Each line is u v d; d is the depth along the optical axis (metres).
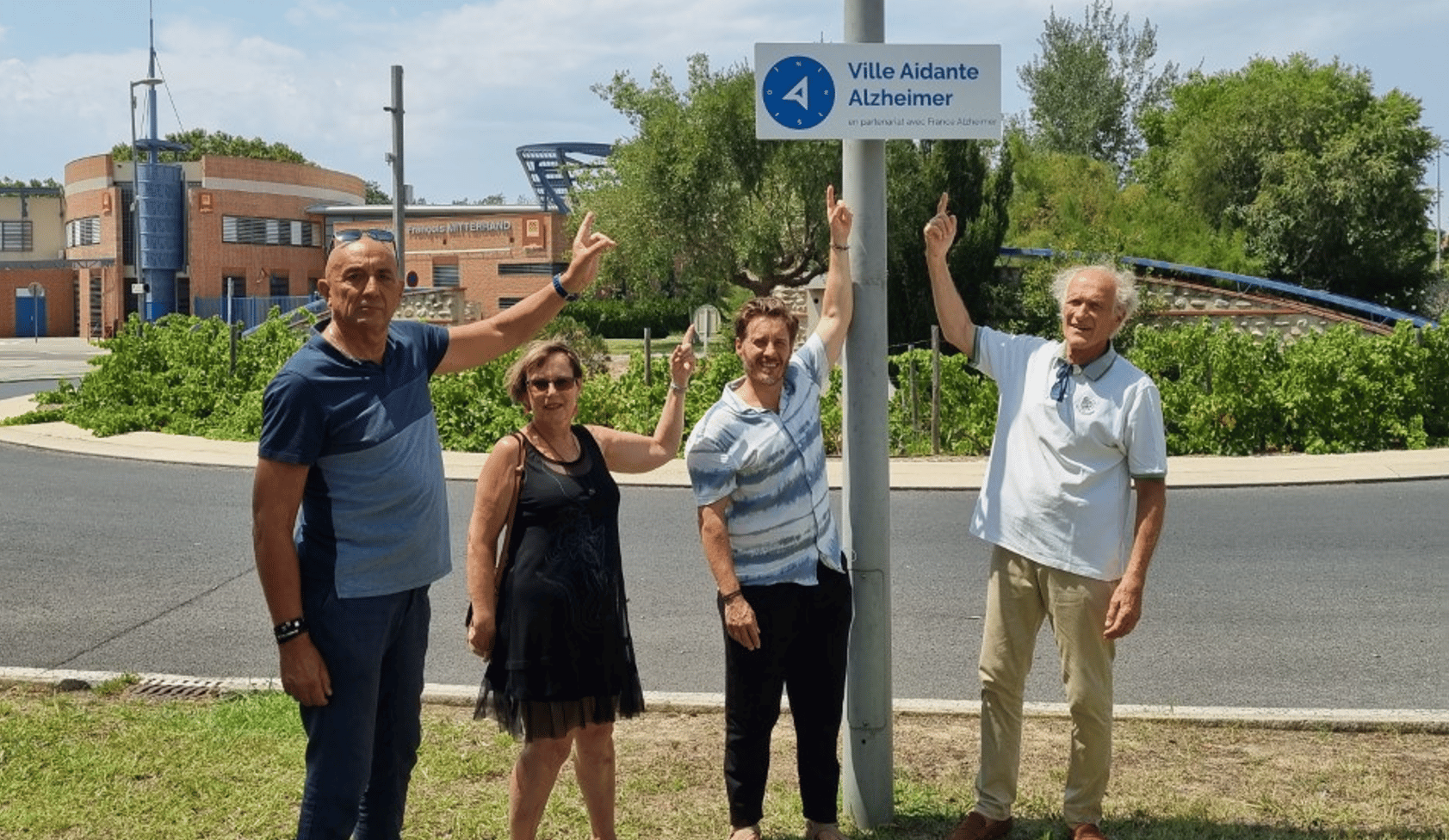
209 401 20.16
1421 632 7.92
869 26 4.71
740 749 4.57
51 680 6.56
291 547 3.63
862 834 4.77
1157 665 7.25
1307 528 11.60
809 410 4.57
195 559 10.27
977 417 17.20
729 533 4.52
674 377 4.64
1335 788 5.16
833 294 4.73
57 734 5.69
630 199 37.12
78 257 65.25
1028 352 4.69
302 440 3.61
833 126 4.66
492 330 4.21
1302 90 38.66
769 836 4.74
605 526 4.25
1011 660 4.63
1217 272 32.81
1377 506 12.83
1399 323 17.14
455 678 7.02
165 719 5.92
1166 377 18.30
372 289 3.68
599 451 4.36
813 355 4.63
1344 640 7.75
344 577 3.68
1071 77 66.50
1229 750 5.66
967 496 13.80
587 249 4.36
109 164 62.47
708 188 35.53
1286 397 16.78
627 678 4.30
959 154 29.02
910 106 4.68
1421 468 14.99
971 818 4.66
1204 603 8.77
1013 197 37.88
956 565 10.12
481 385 18.12
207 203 60.34
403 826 4.73
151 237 59.84
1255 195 38.50
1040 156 42.53
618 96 39.62
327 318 3.84
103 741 5.62
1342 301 32.00
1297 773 5.34
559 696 4.14
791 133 4.66
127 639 7.74
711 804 5.03
